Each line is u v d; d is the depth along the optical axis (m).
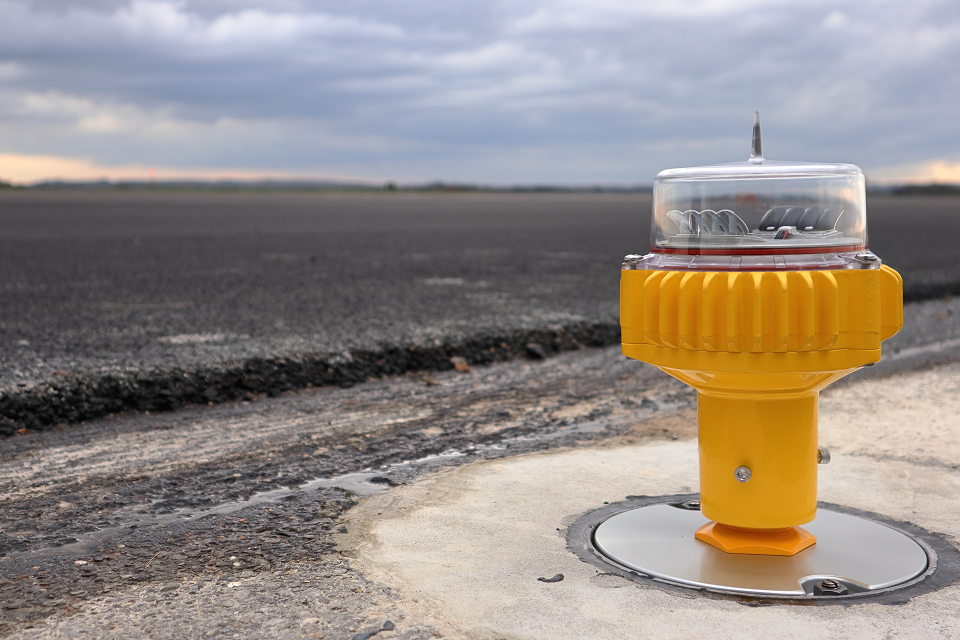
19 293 10.22
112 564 2.84
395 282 11.80
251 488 3.73
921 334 8.36
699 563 2.75
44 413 4.93
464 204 61.59
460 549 2.95
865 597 2.53
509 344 7.41
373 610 2.46
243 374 5.85
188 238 21.56
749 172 2.74
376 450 4.37
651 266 2.75
